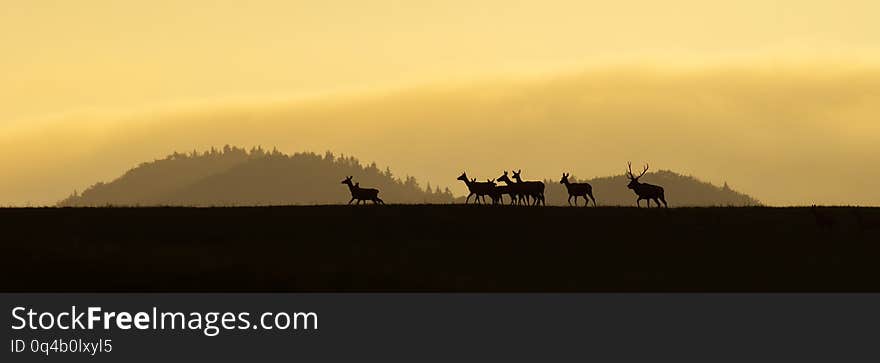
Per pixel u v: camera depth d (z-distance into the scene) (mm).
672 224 124312
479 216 127000
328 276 89688
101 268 89062
